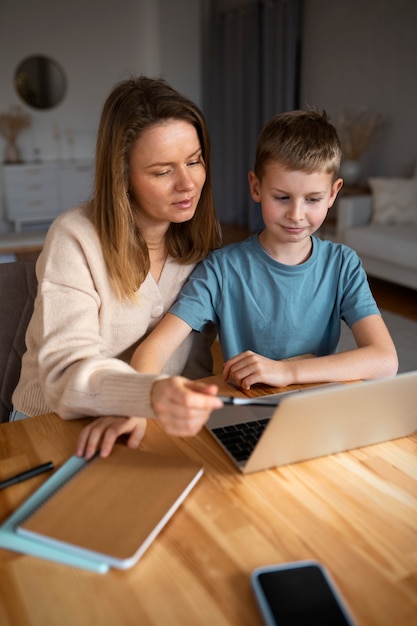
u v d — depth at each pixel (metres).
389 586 0.56
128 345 1.12
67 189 6.68
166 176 0.99
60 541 0.59
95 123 6.98
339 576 0.57
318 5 5.42
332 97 5.44
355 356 1.06
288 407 0.66
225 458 0.78
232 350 1.23
